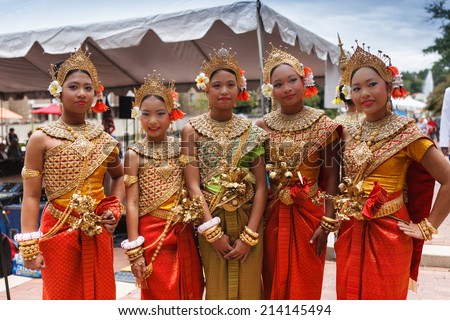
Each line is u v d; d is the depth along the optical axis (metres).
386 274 2.41
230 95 2.62
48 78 9.90
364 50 2.46
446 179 2.33
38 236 2.41
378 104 2.42
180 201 2.71
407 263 2.45
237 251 2.60
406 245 2.44
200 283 2.81
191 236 2.77
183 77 10.02
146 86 2.72
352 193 2.51
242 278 2.66
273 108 3.04
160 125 2.72
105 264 2.55
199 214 2.61
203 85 2.64
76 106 2.51
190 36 5.47
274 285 2.73
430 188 2.53
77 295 2.53
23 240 2.38
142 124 2.75
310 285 2.75
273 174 2.67
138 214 2.72
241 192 2.60
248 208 2.69
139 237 2.64
